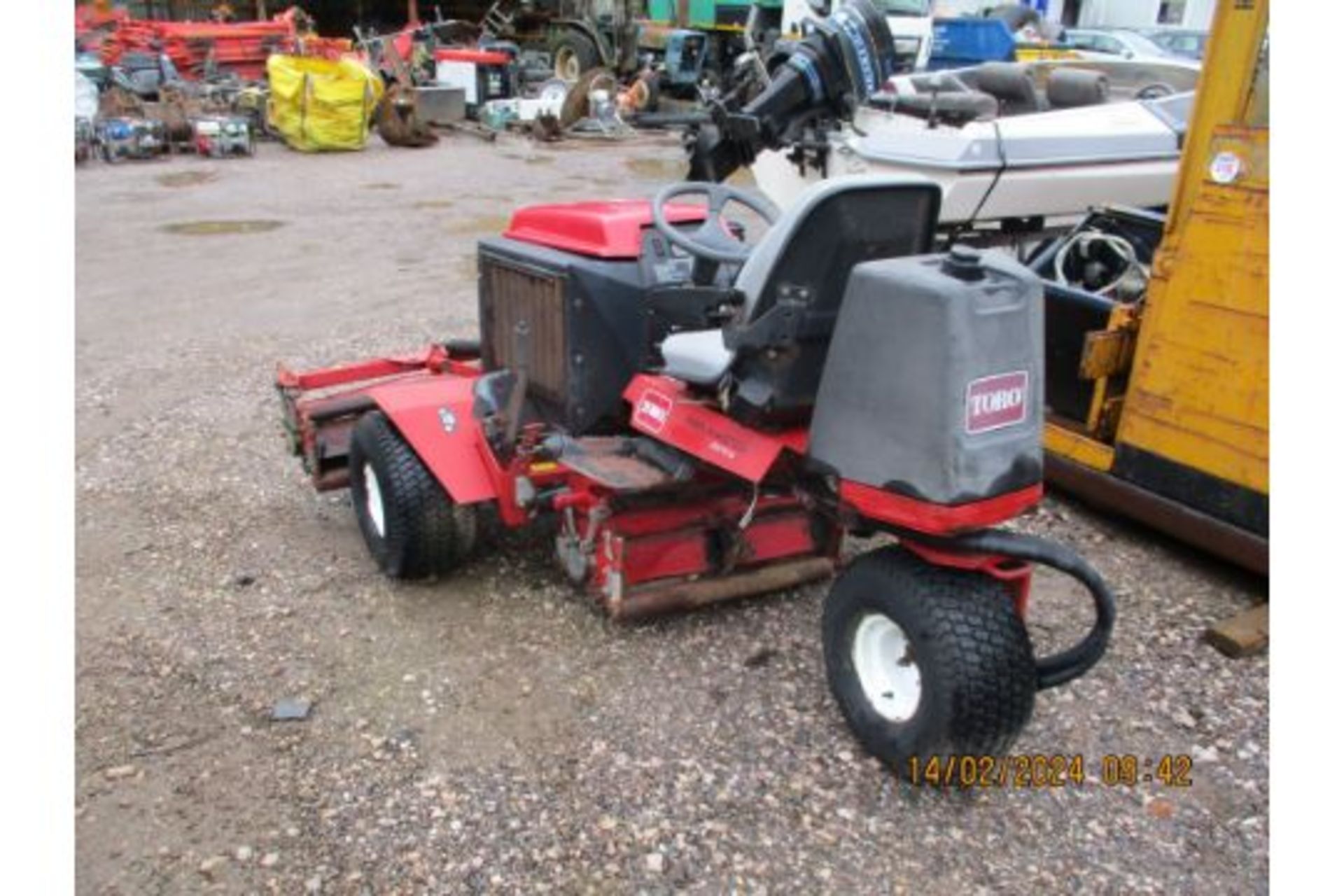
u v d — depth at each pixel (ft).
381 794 8.34
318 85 41.88
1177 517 12.03
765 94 12.75
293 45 50.44
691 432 9.32
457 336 19.95
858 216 8.25
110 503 13.38
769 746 8.93
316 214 31.07
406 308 21.91
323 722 9.18
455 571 11.71
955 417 7.20
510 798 8.30
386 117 44.16
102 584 11.43
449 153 42.65
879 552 8.43
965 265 7.34
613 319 10.46
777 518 10.89
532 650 10.26
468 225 29.84
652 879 7.54
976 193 18.66
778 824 8.07
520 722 9.20
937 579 7.91
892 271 7.50
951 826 8.09
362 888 7.44
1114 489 12.71
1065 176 19.53
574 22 54.03
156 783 8.43
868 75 12.94
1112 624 7.97
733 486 10.28
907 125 18.92
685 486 10.00
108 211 31.07
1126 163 20.38
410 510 10.71
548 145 45.09
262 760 8.71
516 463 10.40
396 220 30.40
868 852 7.82
